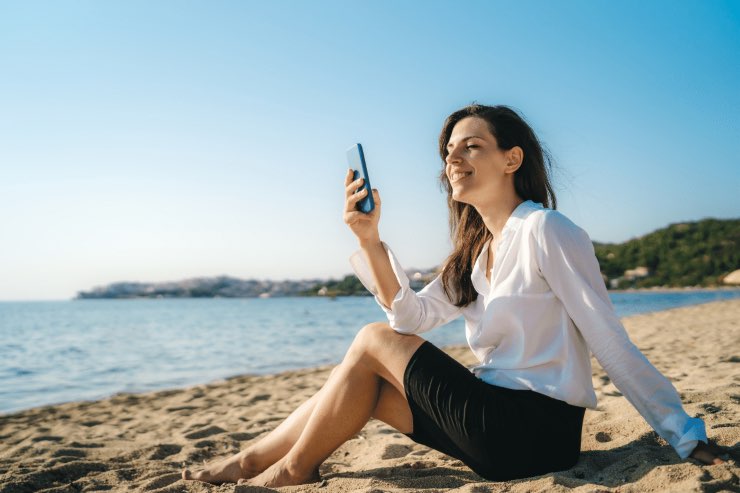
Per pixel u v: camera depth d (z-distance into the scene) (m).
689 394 3.05
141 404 5.82
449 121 2.10
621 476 1.76
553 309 1.76
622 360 1.68
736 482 1.53
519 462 1.76
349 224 1.96
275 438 2.10
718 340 8.19
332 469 2.49
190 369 10.07
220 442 3.38
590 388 1.79
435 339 14.80
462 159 1.95
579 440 1.92
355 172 1.98
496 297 1.81
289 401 5.46
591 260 1.72
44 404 6.65
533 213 1.78
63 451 3.20
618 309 27.02
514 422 1.69
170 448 3.27
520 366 1.77
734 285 65.25
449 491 1.74
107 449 3.32
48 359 12.31
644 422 2.47
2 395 7.46
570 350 1.75
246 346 15.08
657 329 12.30
